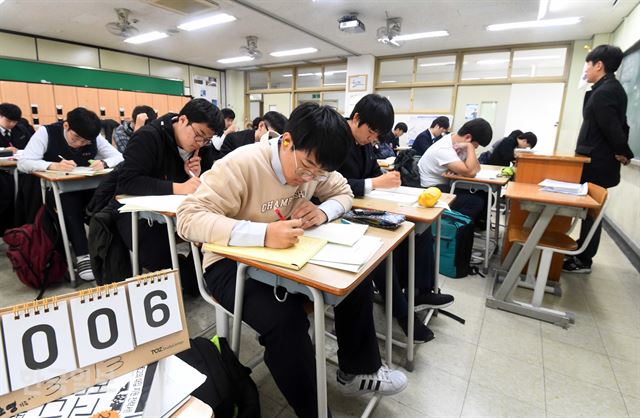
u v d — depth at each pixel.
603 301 2.11
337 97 7.84
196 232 0.87
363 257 0.82
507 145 3.96
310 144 0.83
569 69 5.44
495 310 1.97
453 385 1.38
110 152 2.64
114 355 0.51
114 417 0.45
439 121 4.12
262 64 8.21
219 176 0.92
